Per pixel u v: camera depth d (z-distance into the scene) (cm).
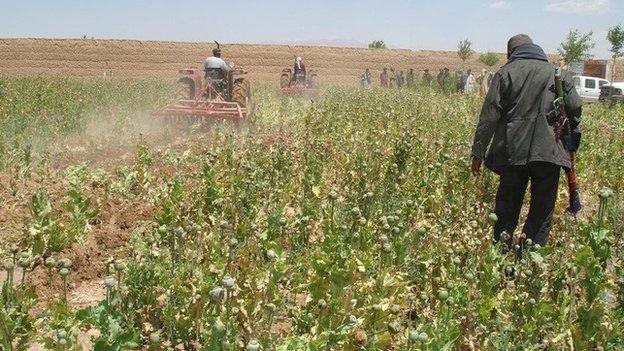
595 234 454
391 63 5322
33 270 550
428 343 352
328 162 939
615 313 420
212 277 430
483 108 592
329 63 5238
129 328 364
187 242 518
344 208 641
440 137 1141
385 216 556
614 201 737
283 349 362
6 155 1015
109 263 459
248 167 762
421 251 516
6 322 366
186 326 393
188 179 851
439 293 393
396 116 1362
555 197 596
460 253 513
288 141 1153
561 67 593
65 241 582
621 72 5178
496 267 442
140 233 621
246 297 412
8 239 596
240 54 5075
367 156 926
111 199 770
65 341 327
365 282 430
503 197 612
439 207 698
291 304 452
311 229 564
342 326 377
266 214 646
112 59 4875
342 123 1266
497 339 393
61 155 1112
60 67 4816
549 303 410
